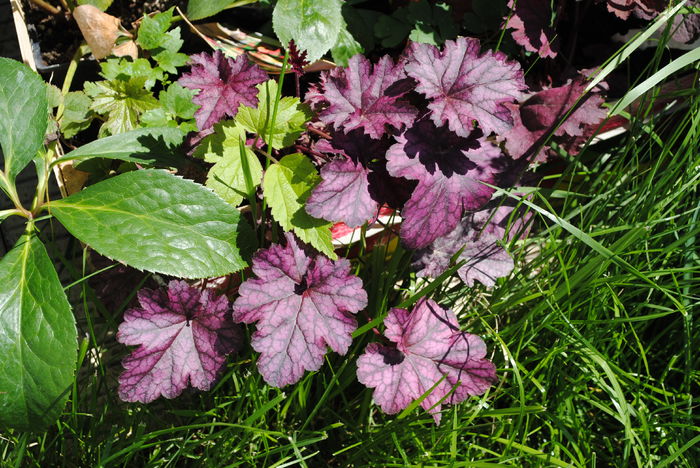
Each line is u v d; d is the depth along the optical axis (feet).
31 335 1.96
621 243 2.17
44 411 1.96
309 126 2.28
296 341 2.01
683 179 2.30
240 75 2.08
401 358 2.08
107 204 2.06
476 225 2.33
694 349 2.28
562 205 2.58
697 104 2.35
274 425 2.22
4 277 2.00
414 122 2.13
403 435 2.13
